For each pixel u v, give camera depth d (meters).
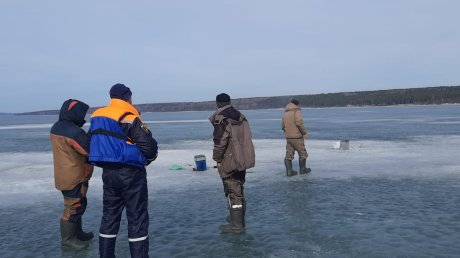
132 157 4.40
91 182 10.95
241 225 6.21
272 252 5.29
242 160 5.96
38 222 7.12
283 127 11.18
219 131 5.98
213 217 7.11
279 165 13.35
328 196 8.52
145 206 4.65
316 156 15.45
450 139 21.78
